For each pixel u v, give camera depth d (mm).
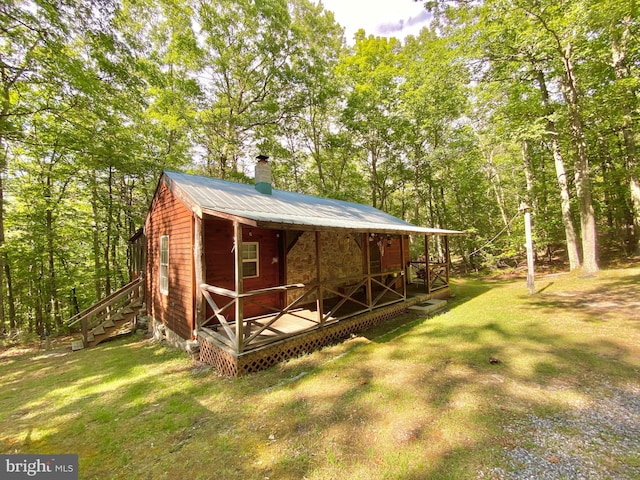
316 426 3381
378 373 4754
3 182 11641
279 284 7863
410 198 25234
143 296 10023
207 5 14617
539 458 2623
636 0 8719
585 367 4438
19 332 9742
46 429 3639
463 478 2447
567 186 13781
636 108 11625
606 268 12664
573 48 11148
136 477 2723
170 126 14336
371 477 2541
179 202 7020
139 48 9203
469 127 17750
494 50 12453
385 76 18672
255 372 5078
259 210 6488
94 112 9195
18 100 9453
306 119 21094
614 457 2584
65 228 13117
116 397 4480
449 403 3680
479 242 19344
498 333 6355
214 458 2939
